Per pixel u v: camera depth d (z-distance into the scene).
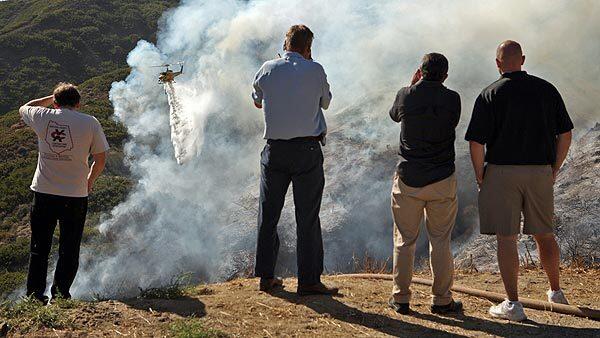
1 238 23.22
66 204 5.29
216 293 5.56
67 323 4.62
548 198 4.89
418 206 4.93
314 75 5.14
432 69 4.86
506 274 4.95
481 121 4.84
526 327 4.81
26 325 4.57
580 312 5.06
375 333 4.64
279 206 5.38
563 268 7.31
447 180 4.86
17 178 28.03
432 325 4.83
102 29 49.38
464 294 5.73
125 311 4.91
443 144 4.86
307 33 5.29
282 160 5.18
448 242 5.02
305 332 4.62
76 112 5.30
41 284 5.32
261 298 5.34
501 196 4.87
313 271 5.39
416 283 6.14
